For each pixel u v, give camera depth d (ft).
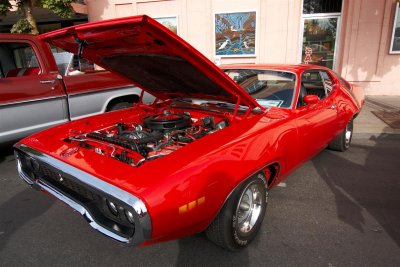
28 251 8.23
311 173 13.10
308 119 10.39
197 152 7.00
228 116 10.09
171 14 31.65
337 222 9.46
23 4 25.82
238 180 7.18
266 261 7.77
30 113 14.62
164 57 8.30
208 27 31.24
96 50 9.12
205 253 8.10
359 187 11.81
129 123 10.51
